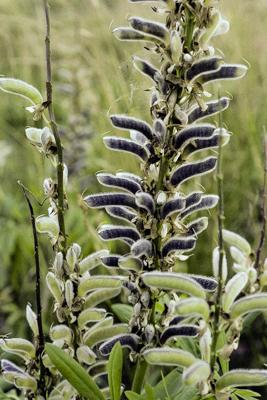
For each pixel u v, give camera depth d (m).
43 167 1.45
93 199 0.75
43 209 1.46
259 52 1.82
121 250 1.45
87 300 0.76
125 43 1.87
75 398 0.78
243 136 1.70
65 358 0.73
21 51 2.11
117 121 0.74
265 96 1.80
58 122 1.97
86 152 1.68
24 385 0.77
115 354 0.74
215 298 0.71
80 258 0.78
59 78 2.09
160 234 0.74
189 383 0.66
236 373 0.70
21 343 0.77
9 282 1.42
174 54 0.71
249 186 1.57
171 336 0.74
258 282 0.79
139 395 0.73
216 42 1.84
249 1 1.98
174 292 0.75
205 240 1.42
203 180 1.56
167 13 0.72
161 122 0.72
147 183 0.74
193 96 0.72
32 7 2.29
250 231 1.39
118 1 2.03
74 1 2.03
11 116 2.00
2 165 1.73
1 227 1.49
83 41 1.91
